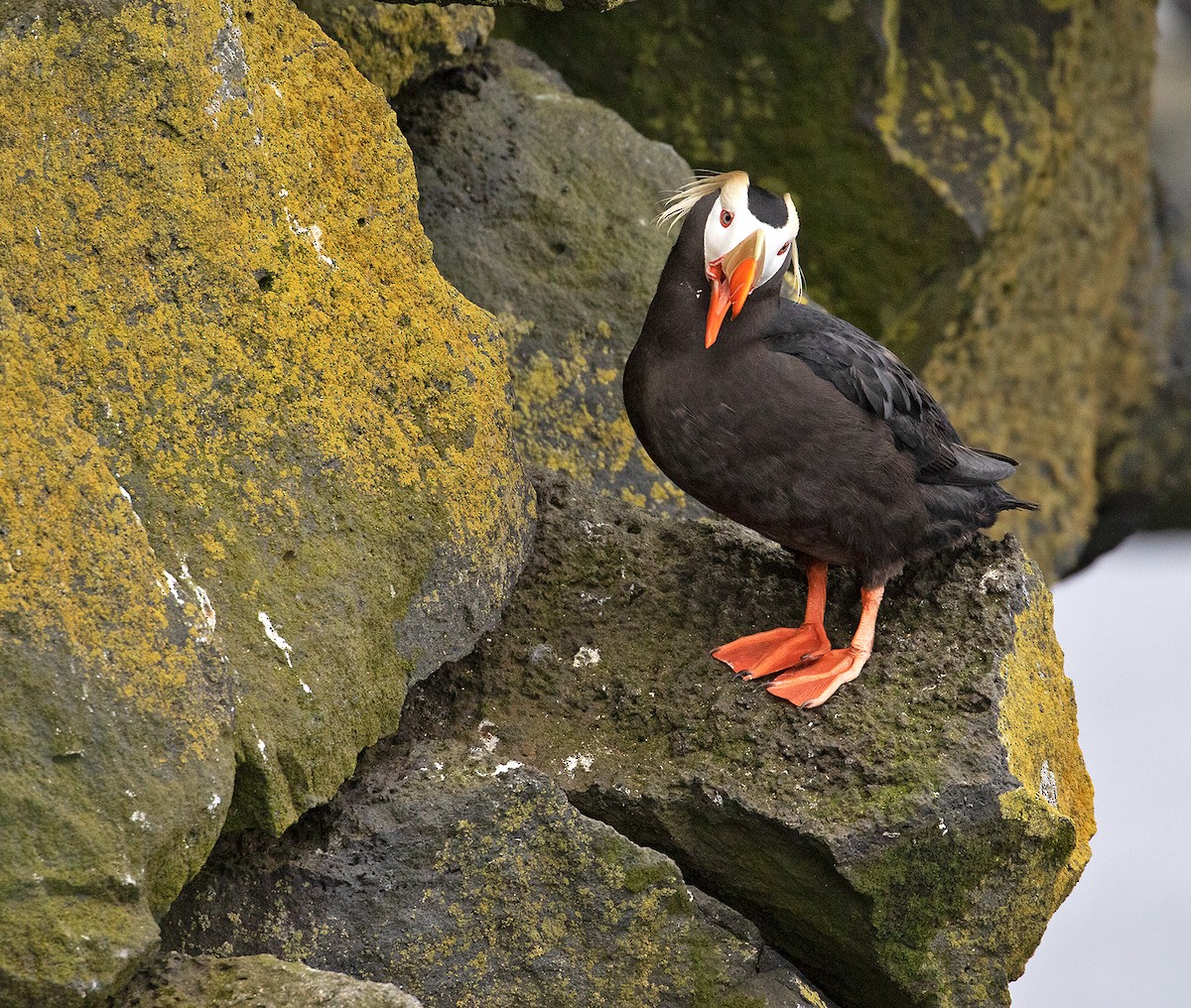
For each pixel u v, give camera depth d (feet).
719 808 28.53
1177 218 69.82
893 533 31.14
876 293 54.54
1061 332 63.77
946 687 29.84
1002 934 29.30
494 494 30.99
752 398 30.14
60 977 21.99
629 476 40.37
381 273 29.89
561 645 31.83
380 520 28.48
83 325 25.00
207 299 26.68
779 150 52.90
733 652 31.35
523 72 45.50
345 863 27.25
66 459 23.68
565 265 42.04
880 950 28.71
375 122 30.25
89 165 25.32
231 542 26.30
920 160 52.03
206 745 24.13
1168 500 71.82
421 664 29.12
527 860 27.86
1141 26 61.26
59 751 22.54
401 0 31.91
